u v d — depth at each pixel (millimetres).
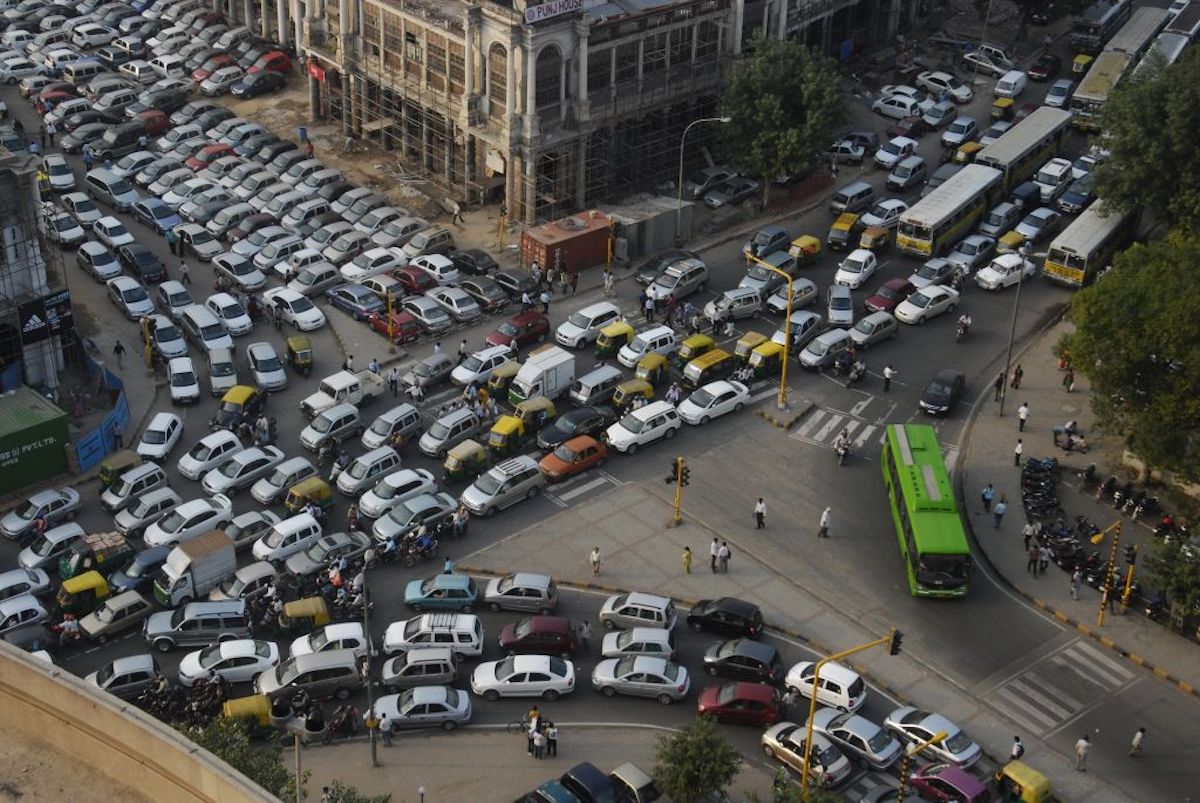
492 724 67188
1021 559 78438
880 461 86625
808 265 108562
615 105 112125
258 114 131125
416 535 77938
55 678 32156
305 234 111062
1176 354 76438
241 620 71875
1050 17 147000
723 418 91000
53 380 90375
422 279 103125
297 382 94375
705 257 109625
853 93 135375
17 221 86188
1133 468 84562
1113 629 73438
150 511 80000
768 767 64625
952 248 110438
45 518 79688
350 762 64625
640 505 82875
